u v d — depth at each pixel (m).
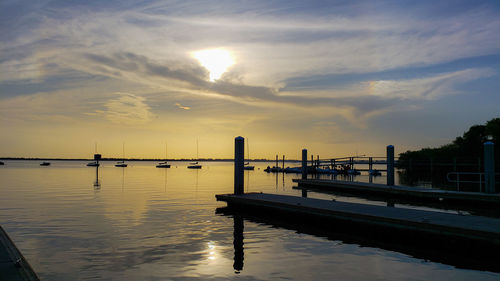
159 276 8.13
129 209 18.70
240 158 20.83
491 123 57.47
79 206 19.80
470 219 12.38
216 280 7.87
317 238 12.26
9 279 6.41
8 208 18.91
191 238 12.05
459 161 51.59
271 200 17.80
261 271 8.52
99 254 9.95
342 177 54.94
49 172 74.19
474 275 8.34
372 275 8.30
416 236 11.77
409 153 79.62
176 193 27.92
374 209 14.77
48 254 9.92
